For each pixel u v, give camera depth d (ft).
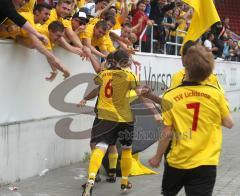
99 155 21.56
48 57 23.43
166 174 15.25
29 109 24.82
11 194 21.97
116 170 26.00
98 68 27.04
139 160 30.37
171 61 46.14
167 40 47.62
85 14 28.27
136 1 40.50
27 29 21.70
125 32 33.35
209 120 14.83
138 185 24.58
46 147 26.07
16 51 23.56
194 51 14.93
